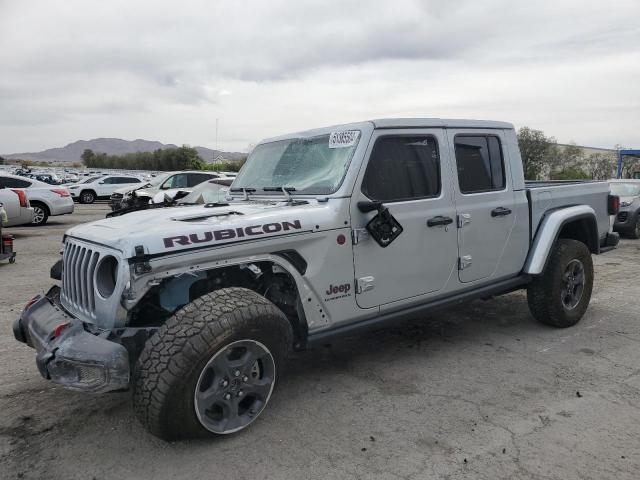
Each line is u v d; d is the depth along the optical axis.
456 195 4.21
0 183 15.50
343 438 3.07
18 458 2.89
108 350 2.69
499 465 2.78
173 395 2.69
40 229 14.72
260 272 3.23
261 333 2.97
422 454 2.89
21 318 3.59
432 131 4.11
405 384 3.85
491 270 4.54
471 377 3.97
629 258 9.73
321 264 3.44
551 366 4.18
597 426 3.19
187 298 3.25
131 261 2.79
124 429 3.20
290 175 4.08
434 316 5.64
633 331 5.07
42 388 3.84
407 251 3.88
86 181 28.62
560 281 4.96
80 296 3.23
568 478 2.66
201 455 2.89
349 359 4.39
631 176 30.36
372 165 3.73
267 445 2.99
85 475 2.72
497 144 4.64
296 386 3.83
